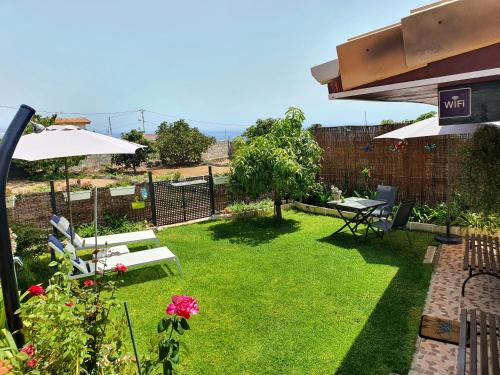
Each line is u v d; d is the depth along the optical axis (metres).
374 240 6.59
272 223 8.13
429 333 3.44
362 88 1.55
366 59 1.44
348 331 3.64
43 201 7.52
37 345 1.89
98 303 2.26
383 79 1.50
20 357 1.71
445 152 7.46
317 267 5.39
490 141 3.64
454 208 7.02
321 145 9.77
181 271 5.38
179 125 27.23
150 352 2.29
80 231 7.45
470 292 4.39
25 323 1.95
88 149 4.43
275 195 8.19
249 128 19.20
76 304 2.16
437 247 6.09
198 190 8.89
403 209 5.90
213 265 5.70
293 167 7.51
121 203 8.19
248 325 3.85
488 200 3.77
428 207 7.69
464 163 4.01
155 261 5.23
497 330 2.52
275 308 4.20
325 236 6.95
